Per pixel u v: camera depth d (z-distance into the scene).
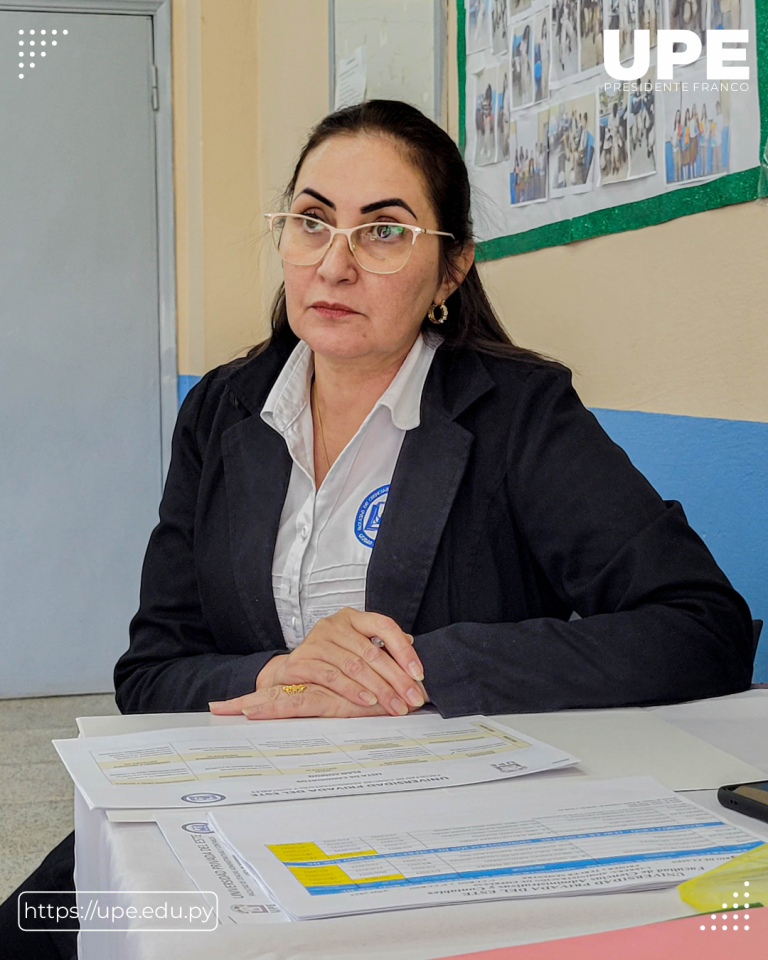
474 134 2.51
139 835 0.66
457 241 1.30
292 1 3.53
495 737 0.89
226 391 1.36
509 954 0.49
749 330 1.61
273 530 1.25
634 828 0.66
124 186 3.94
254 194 3.95
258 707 0.97
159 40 3.91
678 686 1.03
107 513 3.98
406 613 1.21
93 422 3.95
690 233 1.75
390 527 1.22
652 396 1.87
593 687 1.01
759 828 0.68
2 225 3.84
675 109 1.75
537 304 2.28
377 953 0.51
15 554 3.91
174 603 1.29
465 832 0.65
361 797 0.73
